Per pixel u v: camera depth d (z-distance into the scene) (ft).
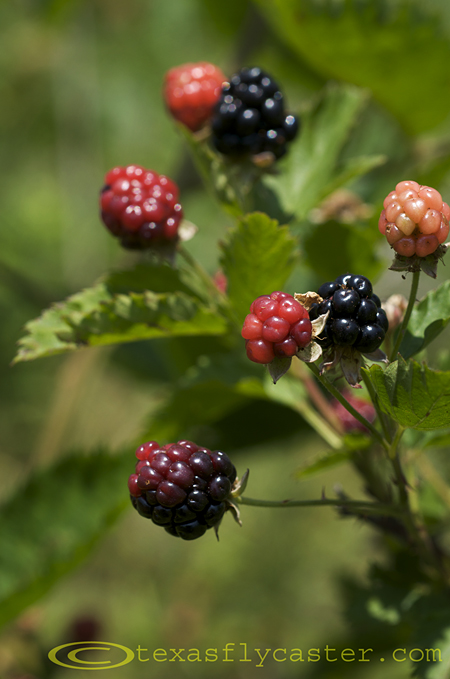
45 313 1.22
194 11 2.87
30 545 1.38
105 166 3.83
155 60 3.75
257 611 3.00
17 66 3.30
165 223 1.22
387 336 1.16
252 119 1.24
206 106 1.32
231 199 1.26
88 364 1.86
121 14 3.57
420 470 1.28
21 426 3.20
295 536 3.20
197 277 1.26
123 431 3.32
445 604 1.21
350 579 1.37
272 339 1.08
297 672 1.73
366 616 1.24
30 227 3.51
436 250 1.09
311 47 1.57
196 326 1.22
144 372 1.78
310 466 1.20
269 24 2.00
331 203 1.40
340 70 1.60
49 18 2.50
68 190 3.59
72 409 1.89
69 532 1.38
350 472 3.19
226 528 3.28
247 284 1.20
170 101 1.33
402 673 1.84
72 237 3.53
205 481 1.10
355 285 1.09
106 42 3.70
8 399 3.12
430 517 1.32
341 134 1.35
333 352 1.10
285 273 1.20
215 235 3.18
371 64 1.55
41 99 3.46
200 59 3.71
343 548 3.16
